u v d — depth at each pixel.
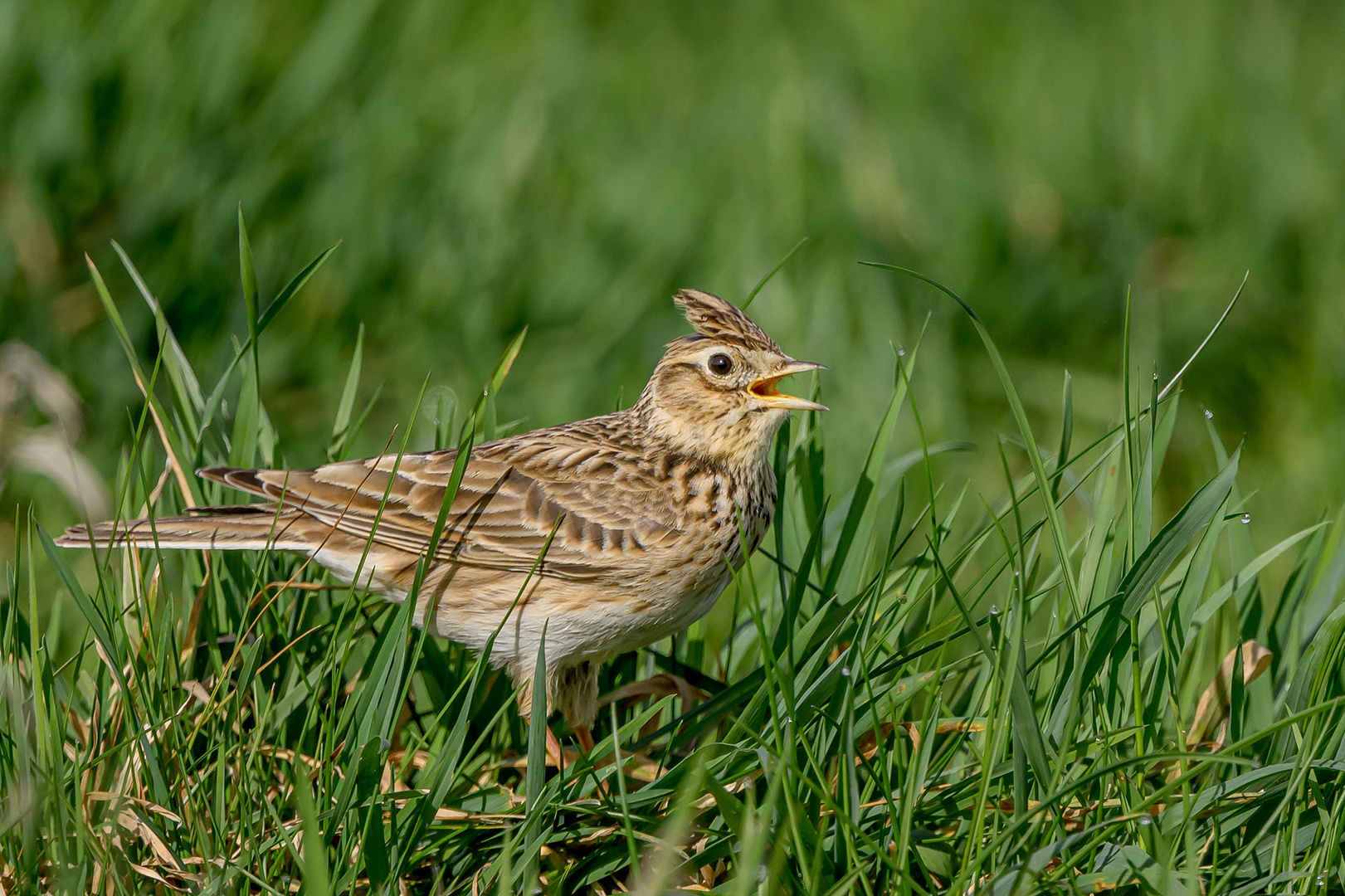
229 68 14.48
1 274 13.16
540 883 7.24
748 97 17.59
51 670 7.64
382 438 13.48
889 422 8.99
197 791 7.26
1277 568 13.07
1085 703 7.45
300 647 8.66
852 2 19.61
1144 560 7.20
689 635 9.68
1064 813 7.13
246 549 8.82
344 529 8.96
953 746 7.61
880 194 16.28
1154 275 16.31
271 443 9.84
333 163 14.57
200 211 13.80
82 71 13.87
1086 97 18.06
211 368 13.25
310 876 5.98
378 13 15.84
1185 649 8.38
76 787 6.76
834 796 7.05
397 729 8.71
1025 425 7.54
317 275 14.09
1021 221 16.39
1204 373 15.45
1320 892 6.66
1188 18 20.00
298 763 7.09
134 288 13.47
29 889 6.78
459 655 9.41
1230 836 7.20
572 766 7.32
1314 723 6.98
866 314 14.82
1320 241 16.06
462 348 14.15
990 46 19.39
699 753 6.84
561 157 16.41
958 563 8.20
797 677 7.63
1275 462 14.55
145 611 8.06
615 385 14.15
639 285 15.01
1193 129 17.42
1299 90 19.02
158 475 11.65
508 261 14.84
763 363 9.32
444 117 15.92
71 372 13.06
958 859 6.85
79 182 13.82
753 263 15.20
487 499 9.07
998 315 15.52
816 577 9.12
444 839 7.24
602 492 9.13
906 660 7.32
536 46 17.81
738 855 6.93
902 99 17.34
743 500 9.36
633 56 18.67
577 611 9.03
